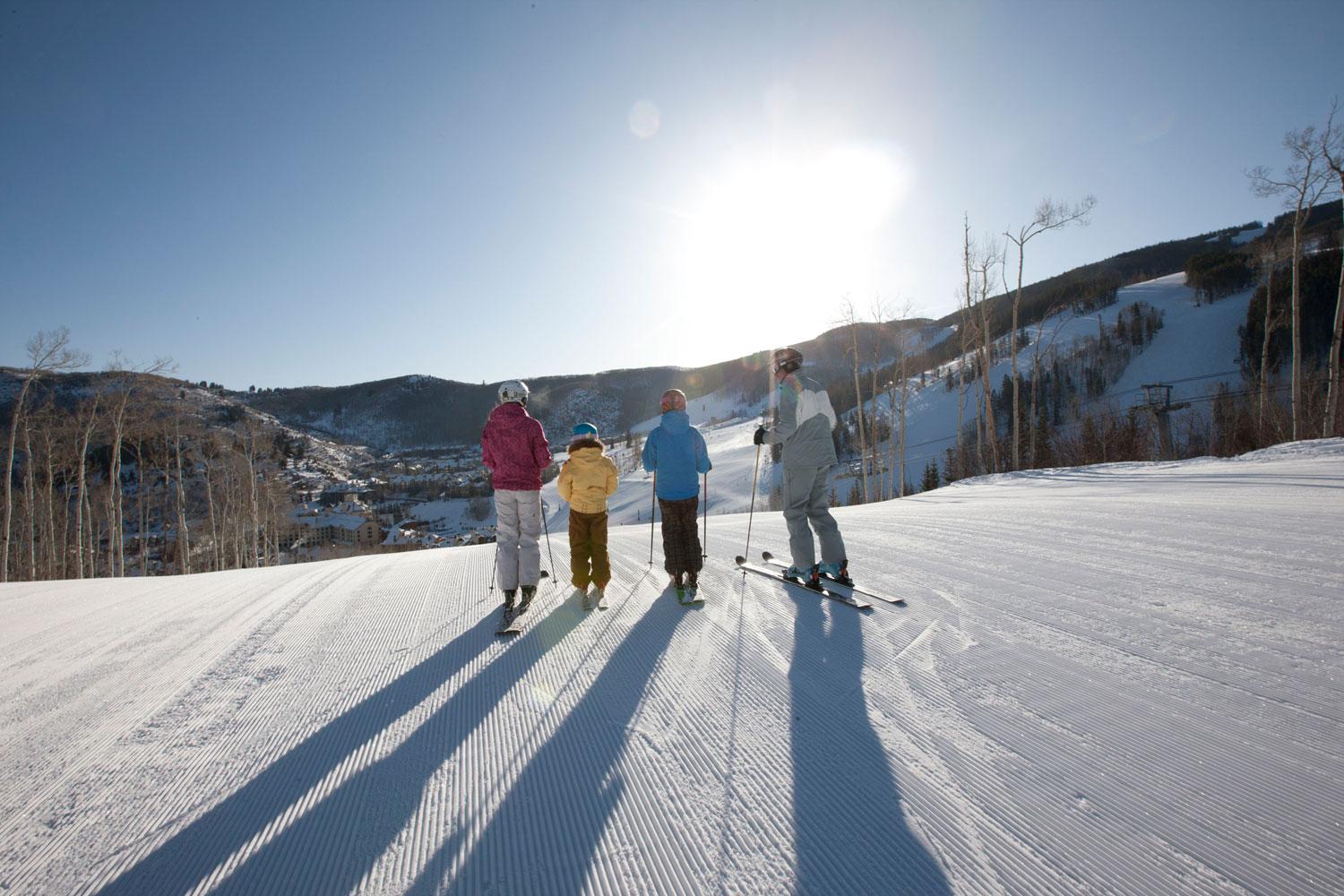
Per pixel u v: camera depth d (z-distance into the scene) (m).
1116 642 2.99
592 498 4.43
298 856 1.85
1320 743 2.07
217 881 1.76
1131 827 1.76
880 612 3.70
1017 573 4.34
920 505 9.61
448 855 1.83
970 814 1.86
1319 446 12.22
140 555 31.80
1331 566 3.88
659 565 5.57
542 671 3.17
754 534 7.25
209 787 2.26
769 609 3.93
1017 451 22.61
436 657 3.48
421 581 5.51
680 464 4.28
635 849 1.82
